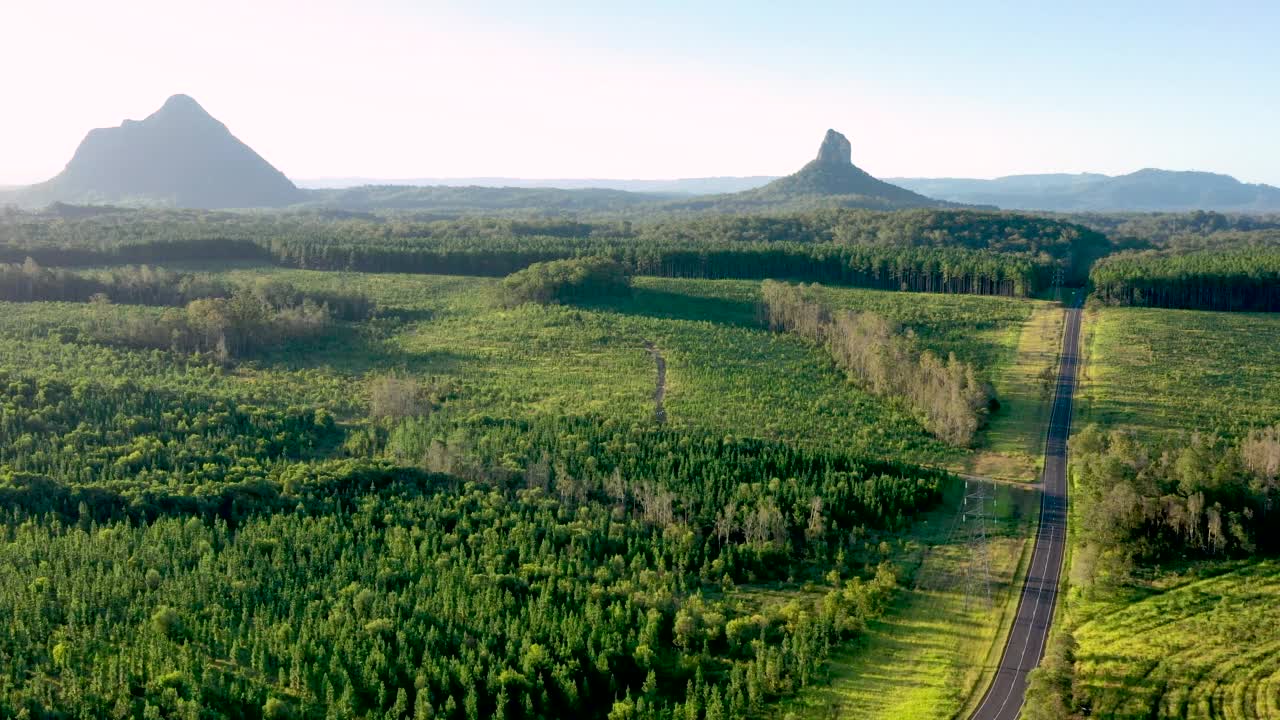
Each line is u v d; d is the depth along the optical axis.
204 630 125.94
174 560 140.25
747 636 135.62
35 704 108.12
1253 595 143.38
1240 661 125.81
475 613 133.62
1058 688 117.75
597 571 147.00
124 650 119.38
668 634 135.75
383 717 114.12
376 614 131.75
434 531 157.00
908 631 139.25
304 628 124.94
